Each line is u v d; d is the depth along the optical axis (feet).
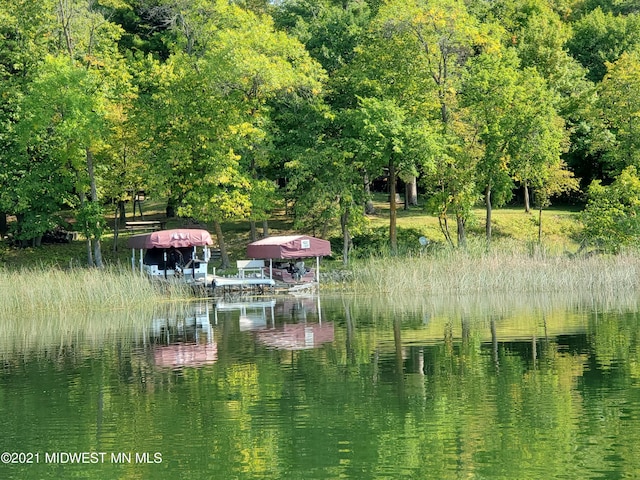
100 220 175.01
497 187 185.06
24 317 122.62
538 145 178.19
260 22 187.83
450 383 64.03
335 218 201.98
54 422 56.03
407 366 71.61
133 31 228.43
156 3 220.43
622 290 136.77
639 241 161.68
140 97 183.93
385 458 45.91
